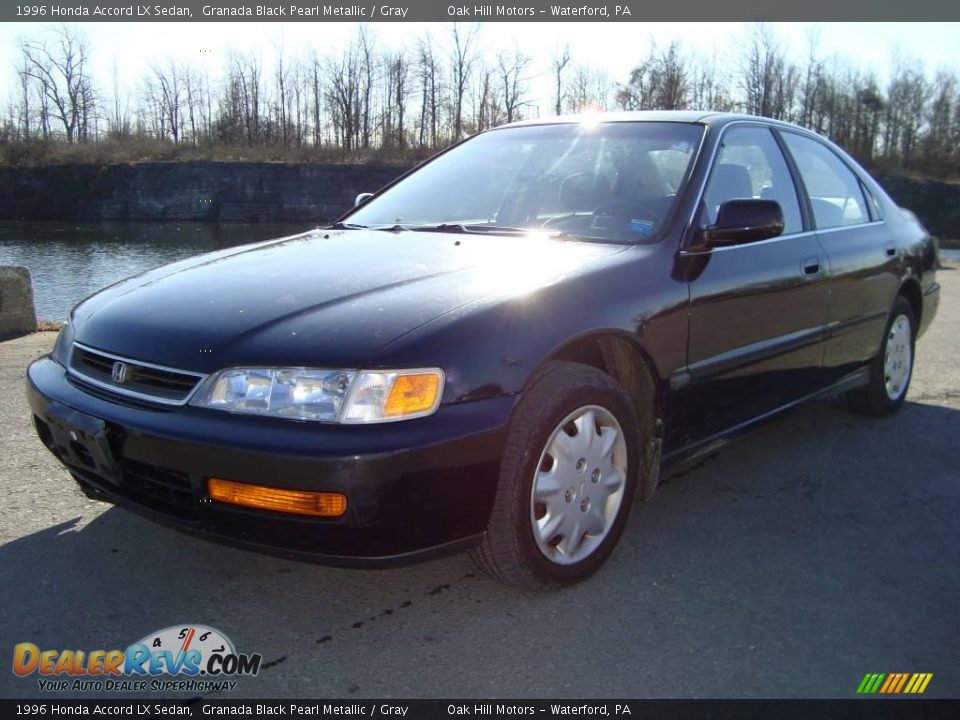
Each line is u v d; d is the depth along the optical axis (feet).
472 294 8.17
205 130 209.15
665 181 10.61
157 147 191.72
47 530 9.96
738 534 10.19
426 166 13.34
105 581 8.80
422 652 7.60
